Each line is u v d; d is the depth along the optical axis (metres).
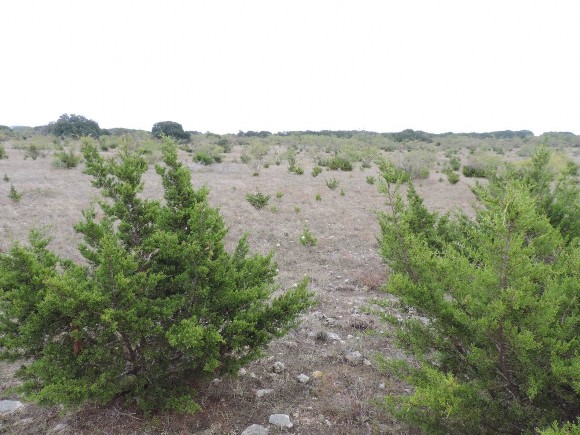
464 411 2.77
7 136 58.16
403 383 4.68
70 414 4.01
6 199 15.25
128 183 4.27
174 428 3.81
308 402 4.32
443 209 16.25
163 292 4.18
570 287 3.20
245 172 28.61
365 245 11.34
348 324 6.27
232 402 4.27
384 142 59.31
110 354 3.72
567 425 2.45
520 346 2.65
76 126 63.12
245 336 3.90
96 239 4.11
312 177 26.52
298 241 11.43
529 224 2.79
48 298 3.20
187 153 43.50
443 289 3.14
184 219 4.41
